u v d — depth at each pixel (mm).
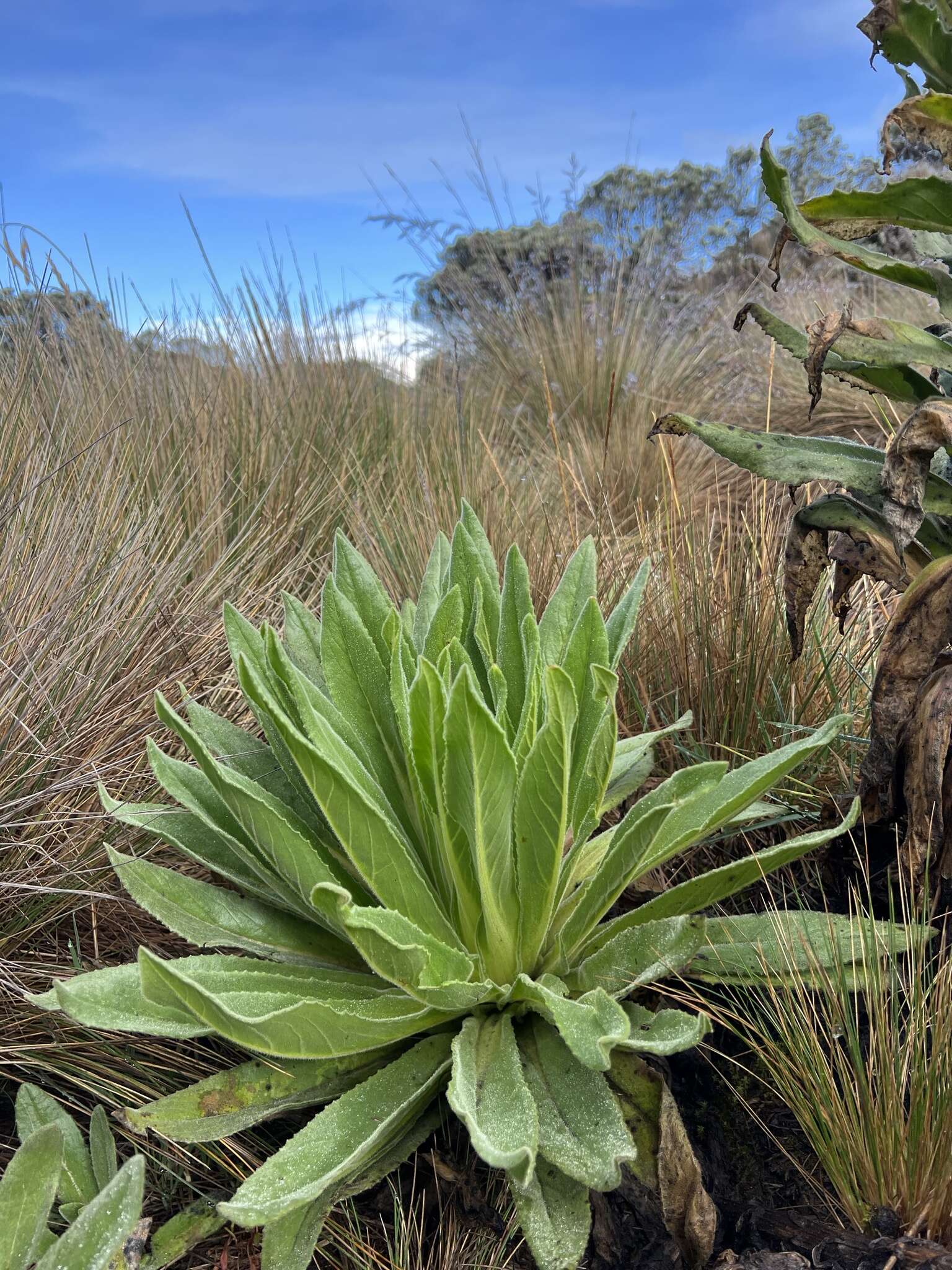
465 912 1577
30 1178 1244
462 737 1317
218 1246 1496
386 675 1793
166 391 4488
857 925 1717
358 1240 1434
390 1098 1425
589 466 4781
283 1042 1306
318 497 4039
